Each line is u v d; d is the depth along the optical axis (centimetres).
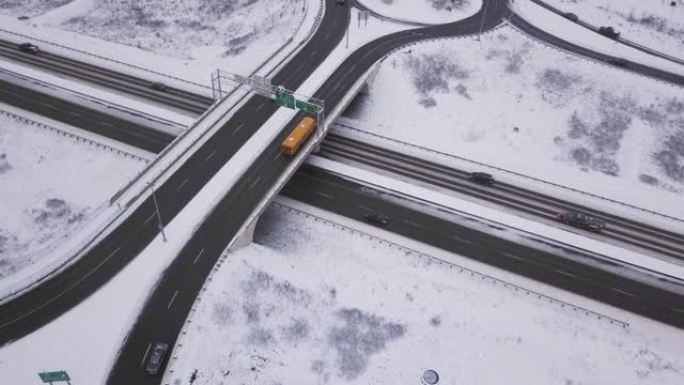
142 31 9862
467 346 5216
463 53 9075
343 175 7125
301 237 6219
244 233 5684
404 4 10312
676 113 8381
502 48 9300
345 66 8288
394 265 5941
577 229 6631
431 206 6775
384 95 8369
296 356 4972
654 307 5722
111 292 5150
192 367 4716
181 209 5884
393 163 7425
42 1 10569
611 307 5678
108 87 8281
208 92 8356
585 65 9038
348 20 9600
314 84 7788
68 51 9062
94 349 4719
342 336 5181
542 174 7500
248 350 4944
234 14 10369
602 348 5288
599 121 8269
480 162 7612
